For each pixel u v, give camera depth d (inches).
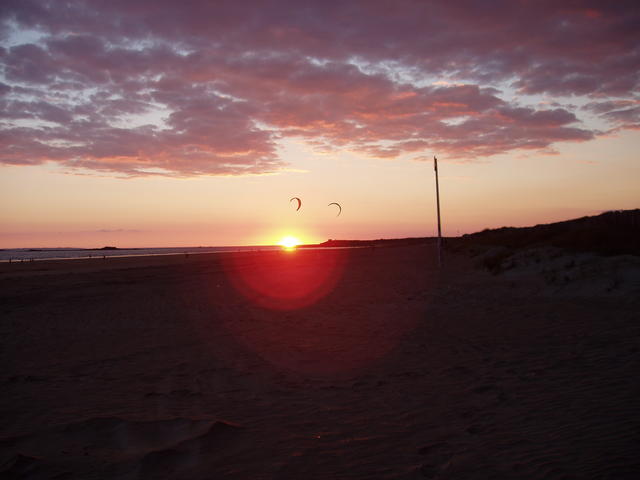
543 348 309.1
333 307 551.8
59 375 281.7
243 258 2390.5
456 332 378.0
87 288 909.2
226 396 233.1
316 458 157.2
